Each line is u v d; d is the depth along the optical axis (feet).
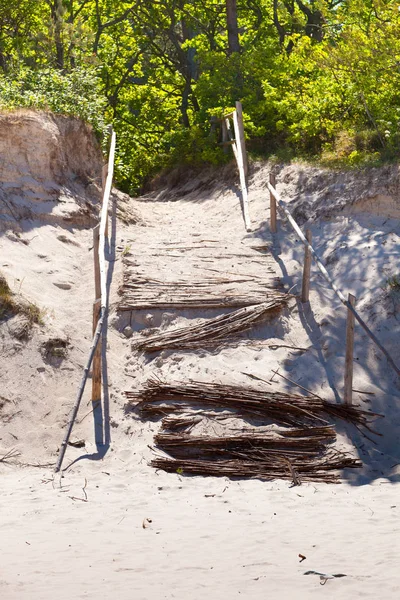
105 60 104.42
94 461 34.99
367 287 46.16
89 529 24.59
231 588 17.95
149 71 104.17
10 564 20.18
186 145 80.59
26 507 27.86
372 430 37.11
